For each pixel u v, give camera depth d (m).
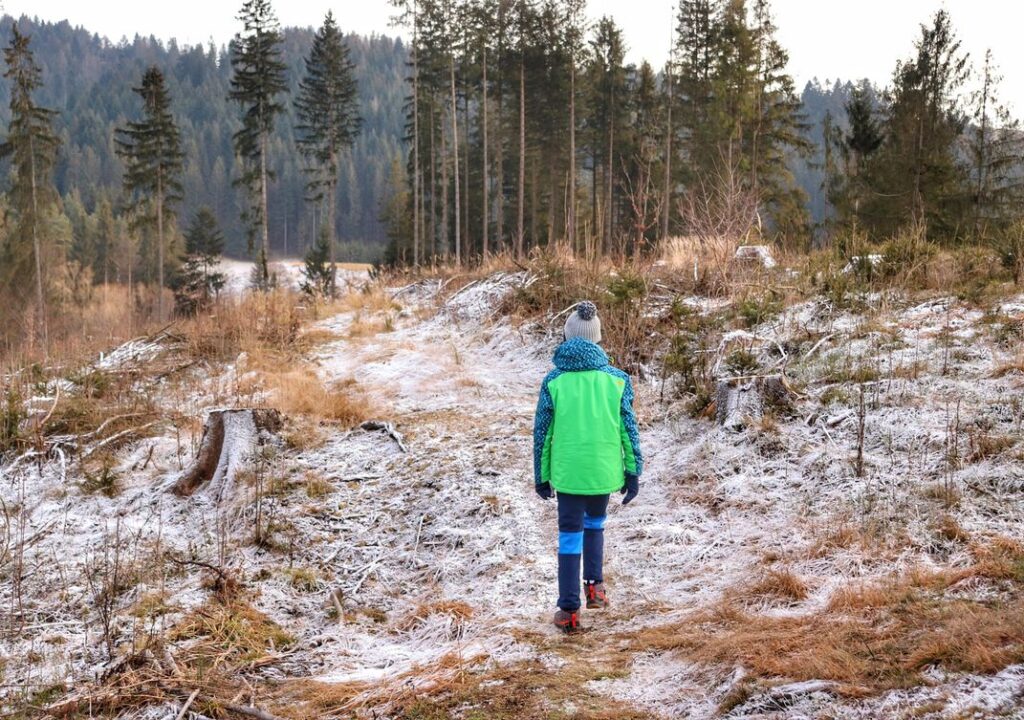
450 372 8.94
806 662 3.21
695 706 3.20
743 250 10.91
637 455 4.36
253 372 9.37
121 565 5.21
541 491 4.41
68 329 12.38
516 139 49.97
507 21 42.09
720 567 4.62
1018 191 25.73
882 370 6.48
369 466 6.64
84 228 90.31
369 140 167.25
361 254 128.62
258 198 41.56
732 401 6.32
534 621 4.36
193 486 6.41
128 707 3.66
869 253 9.57
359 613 4.77
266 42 40.84
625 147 47.91
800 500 5.11
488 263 13.56
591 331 4.50
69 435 7.48
